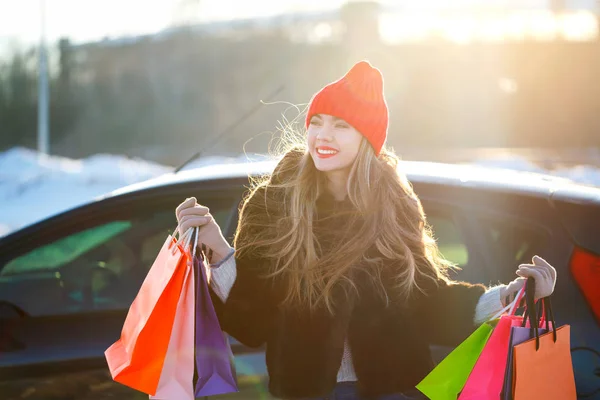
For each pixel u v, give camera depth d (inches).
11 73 1444.4
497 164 741.9
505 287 114.7
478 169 162.9
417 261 117.8
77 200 606.5
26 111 1427.2
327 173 119.0
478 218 143.1
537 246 138.1
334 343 113.1
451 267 135.1
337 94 115.4
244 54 1517.0
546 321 111.3
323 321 112.7
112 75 1518.2
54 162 763.4
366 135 115.7
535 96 1451.8
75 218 159.8
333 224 115.7
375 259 114.6
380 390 114.5
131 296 154.6
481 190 144.8
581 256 134.5
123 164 726.5
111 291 155.1
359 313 114.3
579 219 136.7
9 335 149.1
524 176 157.9
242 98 1478.8
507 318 110.7
